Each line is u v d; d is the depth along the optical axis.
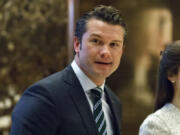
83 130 2.32
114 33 2.33
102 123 2.49
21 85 6.32
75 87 2.45
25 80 6.34
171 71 2.47
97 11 2.38
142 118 5.29
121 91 5.18
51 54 6.47
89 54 2.35
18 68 6.29
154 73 5.29
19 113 2.30
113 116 2.69
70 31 4.79
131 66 5.20
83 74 2.48
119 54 2.41
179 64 2.44
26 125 2.23
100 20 2.33
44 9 6.39
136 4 5.13
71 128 2.29
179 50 2.45
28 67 6.35
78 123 2.32
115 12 2.39
